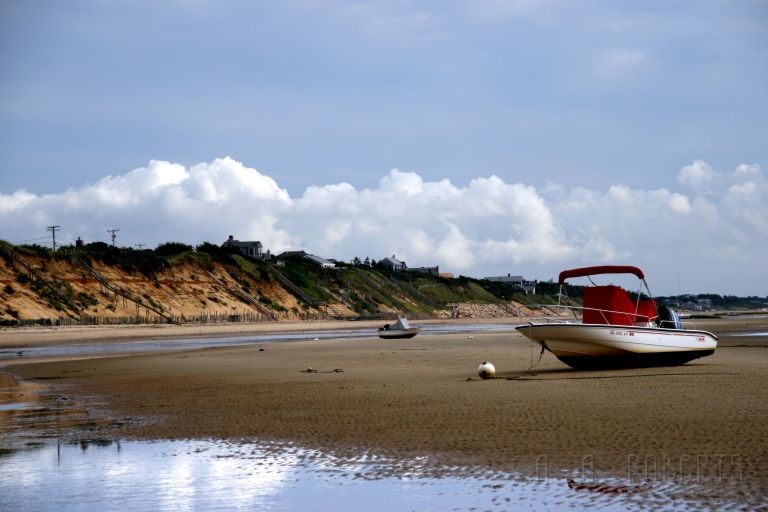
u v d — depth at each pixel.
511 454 11.21
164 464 11.54
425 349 40.97
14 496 9.89
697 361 27.53
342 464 11.12
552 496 8.97
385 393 19.30
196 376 27.30
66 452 12.67
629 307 26.52
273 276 130.62
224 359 36.81
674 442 11.48
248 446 12.73
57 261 92.12
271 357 37.44
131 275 100.62
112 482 10.50
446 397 17.97
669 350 25.12
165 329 82.94
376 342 52.03
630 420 13.61
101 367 33.81
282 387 21.97
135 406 18.84
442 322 138.00
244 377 26.14
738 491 8.69
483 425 13.75
